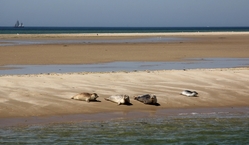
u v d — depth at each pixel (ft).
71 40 304.71
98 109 68.18
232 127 60.18
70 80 88.74
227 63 138.31
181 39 325.42
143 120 62.85
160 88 83.97
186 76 96.89
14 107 66.44
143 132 56.18
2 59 144.97
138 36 399.03
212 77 96.58
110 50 193.57
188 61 145.38
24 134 53.67
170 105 72.79
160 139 53.06
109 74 96.78
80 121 61.21
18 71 111.55
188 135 55.36
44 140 51.19
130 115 65.62
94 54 170.09
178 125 60.49
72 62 138.62
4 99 70.59
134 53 177.06
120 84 86.33
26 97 72.49
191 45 237.66
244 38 338.13
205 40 304.91
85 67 123.54
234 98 79.20
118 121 61.87
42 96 73.67
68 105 69.15
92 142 50.93
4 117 61.62
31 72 109.09
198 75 98.43
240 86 88.33
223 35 415.44
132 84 86.69
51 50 189.88
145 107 70.90
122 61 143.74
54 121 60.70
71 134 54.29
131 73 99.35
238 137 55.06
